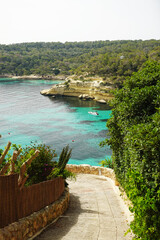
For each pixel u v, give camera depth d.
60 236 7.70
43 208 8.76
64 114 83.06
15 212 6.94
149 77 10.60
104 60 140.00
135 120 9.16
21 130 63.91
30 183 9.70
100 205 11.46
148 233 6.32
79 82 117.56
